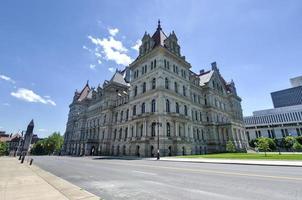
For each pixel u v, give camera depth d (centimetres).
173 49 5300
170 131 4331
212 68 7812
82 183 1157
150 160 3125
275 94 17262
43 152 12581
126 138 5209
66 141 9762
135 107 5181
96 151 6806
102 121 6744
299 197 733
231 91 8200
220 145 5906
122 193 877
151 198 778
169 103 4578
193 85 6041
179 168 1792
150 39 5241
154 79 4762
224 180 1115
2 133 15162
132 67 5728
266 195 771
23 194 852
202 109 6238
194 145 5056
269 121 13325
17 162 3272
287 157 2684
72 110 10000
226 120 7019
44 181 1217
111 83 6819
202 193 831
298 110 12294
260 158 2686
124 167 2041
